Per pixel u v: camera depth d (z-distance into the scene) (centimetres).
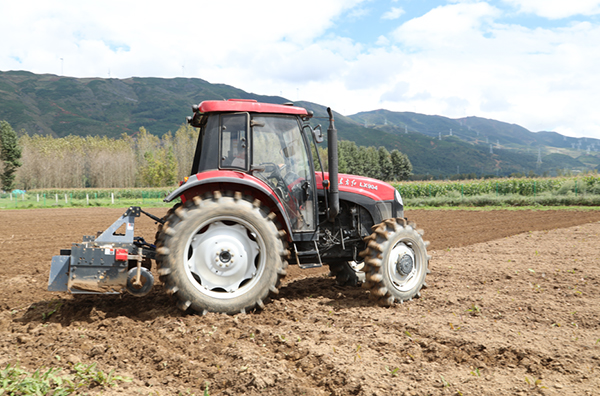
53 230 1188
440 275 584
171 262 377
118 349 309
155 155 9388
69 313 399
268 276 404
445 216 1658
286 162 448
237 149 425
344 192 490
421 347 318
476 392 244
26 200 3525
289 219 445
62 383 249
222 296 393
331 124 452
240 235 409
